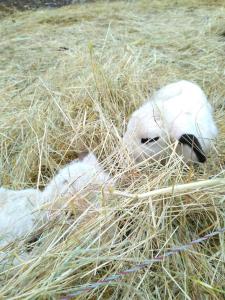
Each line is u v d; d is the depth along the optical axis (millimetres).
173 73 741
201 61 798
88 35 937
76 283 367
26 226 445
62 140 585
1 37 961
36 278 365
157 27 962
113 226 404
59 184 470
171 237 405
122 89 664
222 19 977
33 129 591
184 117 521
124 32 944
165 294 372
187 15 1046
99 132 573
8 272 378
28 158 563
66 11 1117
